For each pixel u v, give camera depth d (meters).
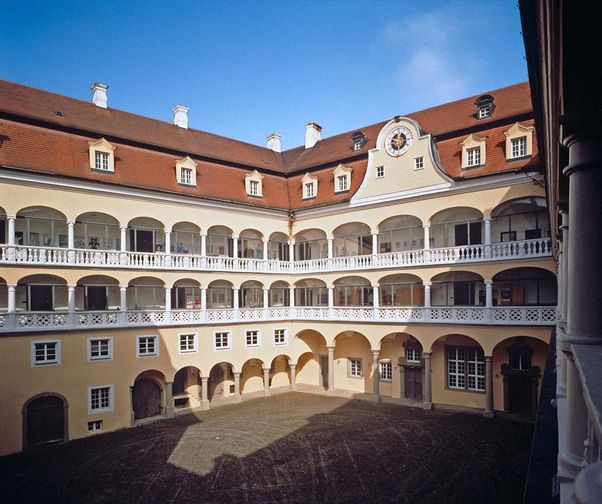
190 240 35.69
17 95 30.00
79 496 19.77
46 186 27.72
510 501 17.95
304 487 19.83
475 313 29.91
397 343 36.03
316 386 40.66
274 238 40.12
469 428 27.30
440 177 31.56
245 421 30.28
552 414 10.20
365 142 38.94
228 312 35.25
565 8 3.92
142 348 30.98
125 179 30.97
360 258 35.50
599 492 1.75
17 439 25.84
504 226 31.22
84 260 28.80
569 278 5.54
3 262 25.89
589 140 5.19
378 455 23.20
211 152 38.62
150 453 24.62
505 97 32.53
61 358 27.56
